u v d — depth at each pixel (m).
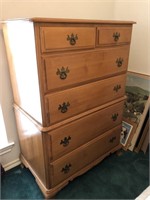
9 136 1.50
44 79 0.98
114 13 1.84
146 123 1.73
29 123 1.22
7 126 1.46
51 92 1.04
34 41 0.89
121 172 1.58
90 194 1.39
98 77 1.24
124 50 1.35
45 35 0.90
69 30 0.97
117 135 1.67
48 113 1.07
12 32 1.06
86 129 1.33
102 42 1.17
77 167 1.41
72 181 1.50
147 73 1.74
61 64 1.01
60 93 1.07
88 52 1.11
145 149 1.77
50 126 1.11
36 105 1.08
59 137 1.17
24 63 1.05
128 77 1.84
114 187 1.45
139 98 1.77
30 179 1.51
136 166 1.64
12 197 1.37
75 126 1.24
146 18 1.62
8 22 1.06
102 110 1.39
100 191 1.42
